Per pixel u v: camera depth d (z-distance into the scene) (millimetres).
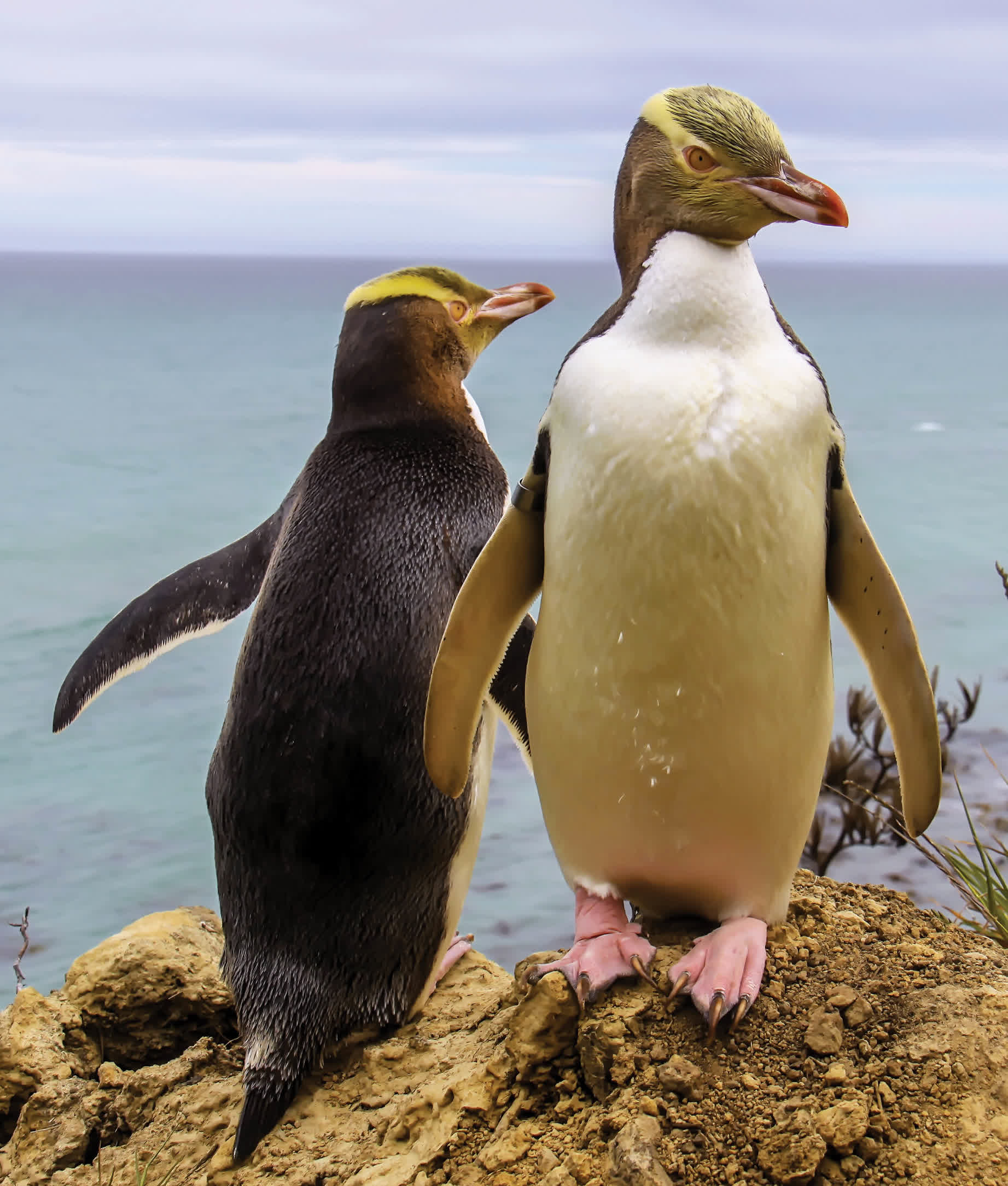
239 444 17234
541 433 1372
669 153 1339
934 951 1402
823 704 1365
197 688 5984
